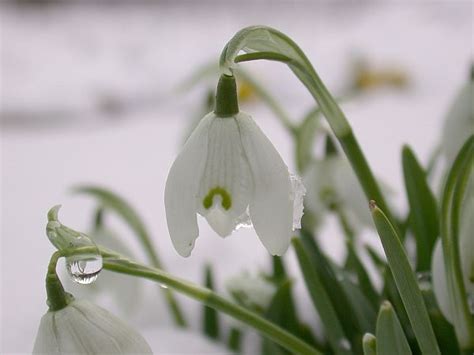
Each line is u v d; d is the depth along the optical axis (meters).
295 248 0.32
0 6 2.09
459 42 1.46
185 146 0.28
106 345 0.28
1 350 0.48
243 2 2.16
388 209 0.31
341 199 0.36
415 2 1.82
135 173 0.97
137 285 0.37
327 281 0.34
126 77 1.49
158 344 0.39
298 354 0.30
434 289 0.31
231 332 0.39
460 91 0.33
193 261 0.62
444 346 0.32
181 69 1.55
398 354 0.29
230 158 0.28
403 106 1.13
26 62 1.59
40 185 0.94
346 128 0.31
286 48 0.29
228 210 0.28
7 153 1.09
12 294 0.60
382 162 0.86
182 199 0.28
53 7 2.13
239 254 0.63
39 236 0.75
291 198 0.28
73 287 0.37
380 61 1.38
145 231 0.38
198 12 2.12
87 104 1.34
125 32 1.90
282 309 0.35
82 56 1.66
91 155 1.07
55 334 0.28
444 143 0.33
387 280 0.33
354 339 0.33
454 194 0.30
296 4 2.07
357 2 1.96
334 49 1.53
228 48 0.28
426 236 0.34
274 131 1.04
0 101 1.34
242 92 1.15
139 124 1.23
